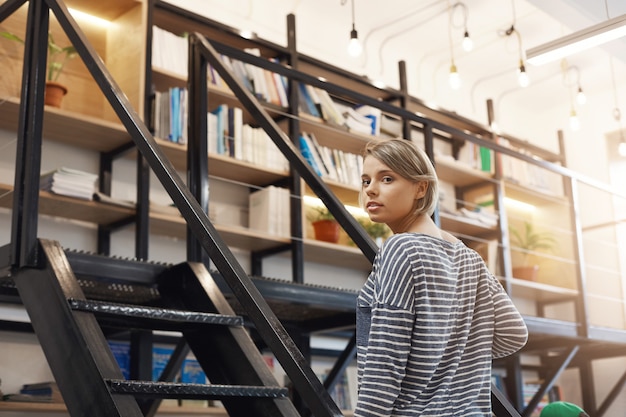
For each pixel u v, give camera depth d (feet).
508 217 19.74
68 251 7.31
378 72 17.84
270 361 12.92
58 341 5.76
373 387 3.70
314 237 14.30
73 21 7.23
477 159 18.10
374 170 4.33
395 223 4.39
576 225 15.40
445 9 17.06
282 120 14.14
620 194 16.44
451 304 4.01
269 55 14.80
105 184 12.00
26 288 6.44
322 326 11.57
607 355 17.83
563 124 21.25
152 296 9.04
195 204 5.90
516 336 4.40
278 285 9.46
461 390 4.15
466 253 4.30
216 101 13.35
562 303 19.99
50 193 10.32
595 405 18.49
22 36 11.78
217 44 9.78
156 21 13.16
